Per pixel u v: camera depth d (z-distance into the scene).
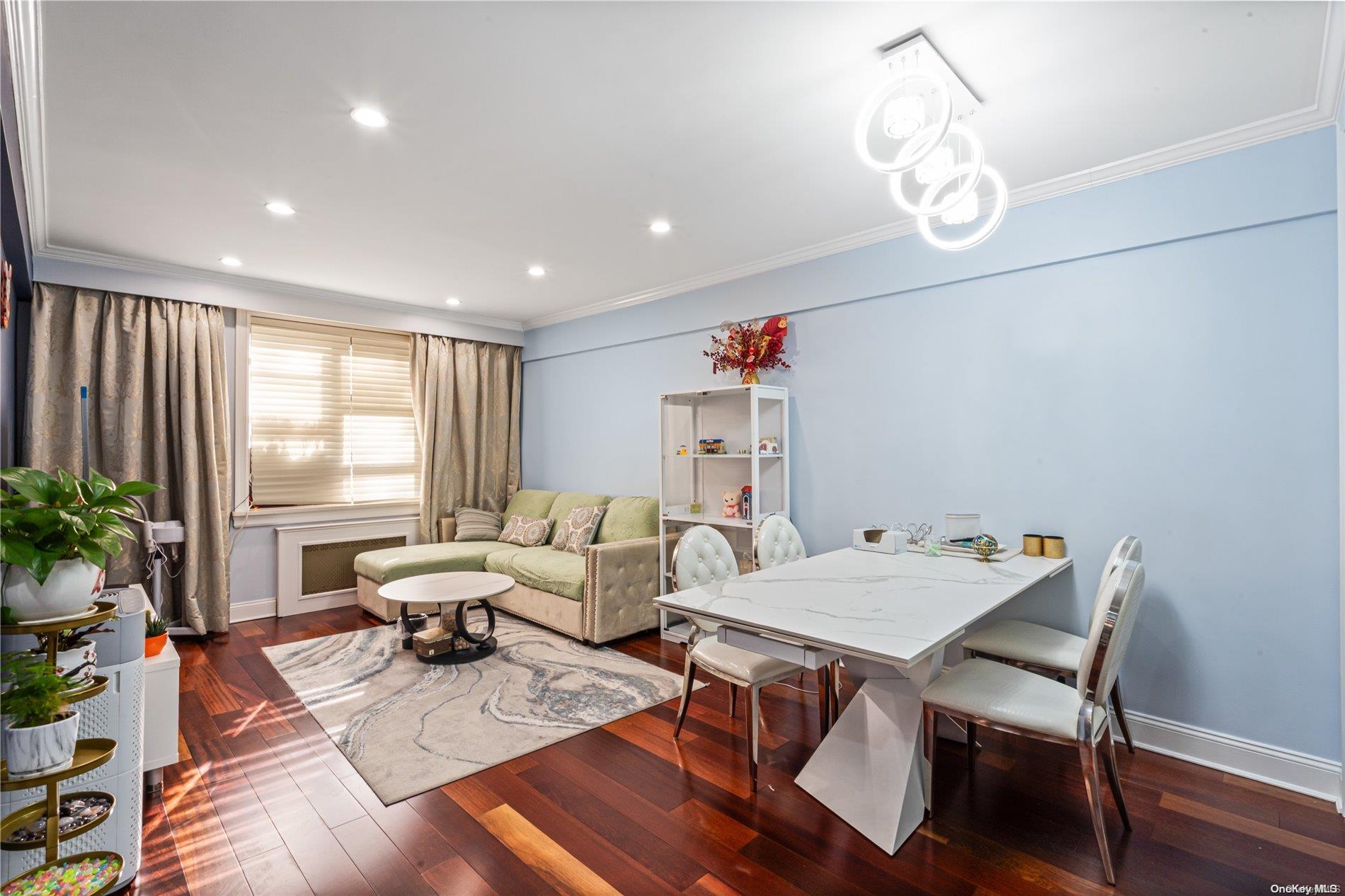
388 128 2.33
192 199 2.94
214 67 1.95
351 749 2.59
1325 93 2.10
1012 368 3.00
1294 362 2.31
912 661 1.54
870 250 3.48
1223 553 2.46
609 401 5.14
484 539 5.38
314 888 1.79
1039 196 2.87
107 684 1.74
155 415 3.98
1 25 1.30
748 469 4.11
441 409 5.36
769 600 2.13
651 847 1.96
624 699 3.11
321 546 4.82
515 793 2.28
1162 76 2.02
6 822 1.46
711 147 2.49
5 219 2.30
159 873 1.86
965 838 2.00
